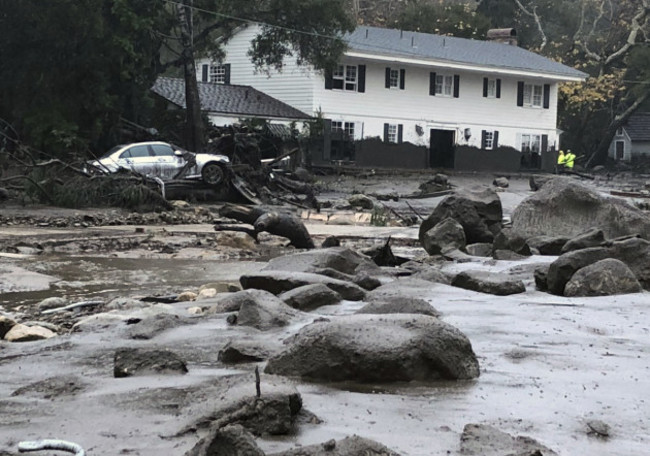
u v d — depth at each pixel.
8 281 18.27
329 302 13.27
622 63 108.94
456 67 77.38
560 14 111.44
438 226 22.75
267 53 62.16
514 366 9.27
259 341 10.00
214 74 76.12
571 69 86.81
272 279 14.44
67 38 46.84
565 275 15.09
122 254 24.45
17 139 45.00
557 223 22.75
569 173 86.69
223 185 44.38
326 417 7.26
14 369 9.38
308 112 70.81
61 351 10.31
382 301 11.97
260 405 6.81
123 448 6.47
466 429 6.78
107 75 49.09
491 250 22.50
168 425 6.99
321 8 59.94
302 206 45.53
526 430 7.02
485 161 81.94
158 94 61.53
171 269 21.17
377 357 8.38
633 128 112.06
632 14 106.44
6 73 47.88
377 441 6.60
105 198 39.09
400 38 80.38
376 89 74.44
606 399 7.98
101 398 7.91
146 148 43.38
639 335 11.12
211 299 14.91
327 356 8.51
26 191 39.25
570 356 9.78
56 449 6.42
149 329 11.32
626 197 53.66
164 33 57.84
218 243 26.78
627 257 15.55
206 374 8.86
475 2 134.12
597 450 6.57
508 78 83.44
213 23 61.56
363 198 46.53
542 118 86.62
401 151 76.25
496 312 12.76
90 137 49.09
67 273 20.12
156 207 38.75
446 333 8.71
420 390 8.18
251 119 64.75
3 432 6.92
